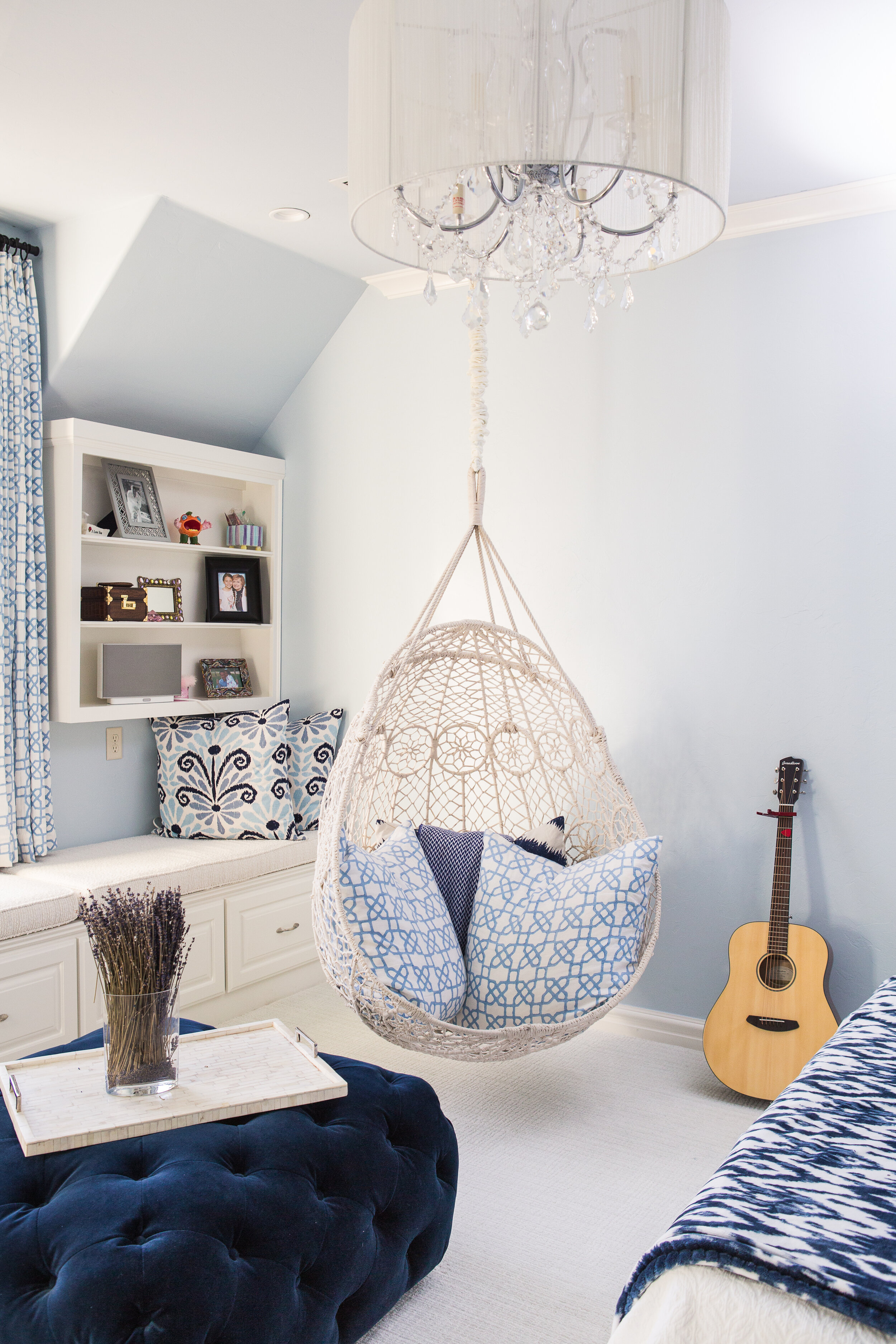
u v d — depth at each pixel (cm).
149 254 307
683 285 306
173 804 361
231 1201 146
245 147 262
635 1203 218
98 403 342
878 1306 85
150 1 196
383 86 155
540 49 142
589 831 303
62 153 266
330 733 381
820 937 270
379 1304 169
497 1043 220
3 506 303
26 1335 133
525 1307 183
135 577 366
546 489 335
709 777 305
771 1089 263
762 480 295
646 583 316
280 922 342
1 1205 144
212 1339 136
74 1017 273
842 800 283
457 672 312
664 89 148
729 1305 92
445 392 359
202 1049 192
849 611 282
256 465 390
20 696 308
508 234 207
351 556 386
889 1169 110
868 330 278
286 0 196
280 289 351
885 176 266
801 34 200
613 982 244
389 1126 179
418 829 293
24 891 273
